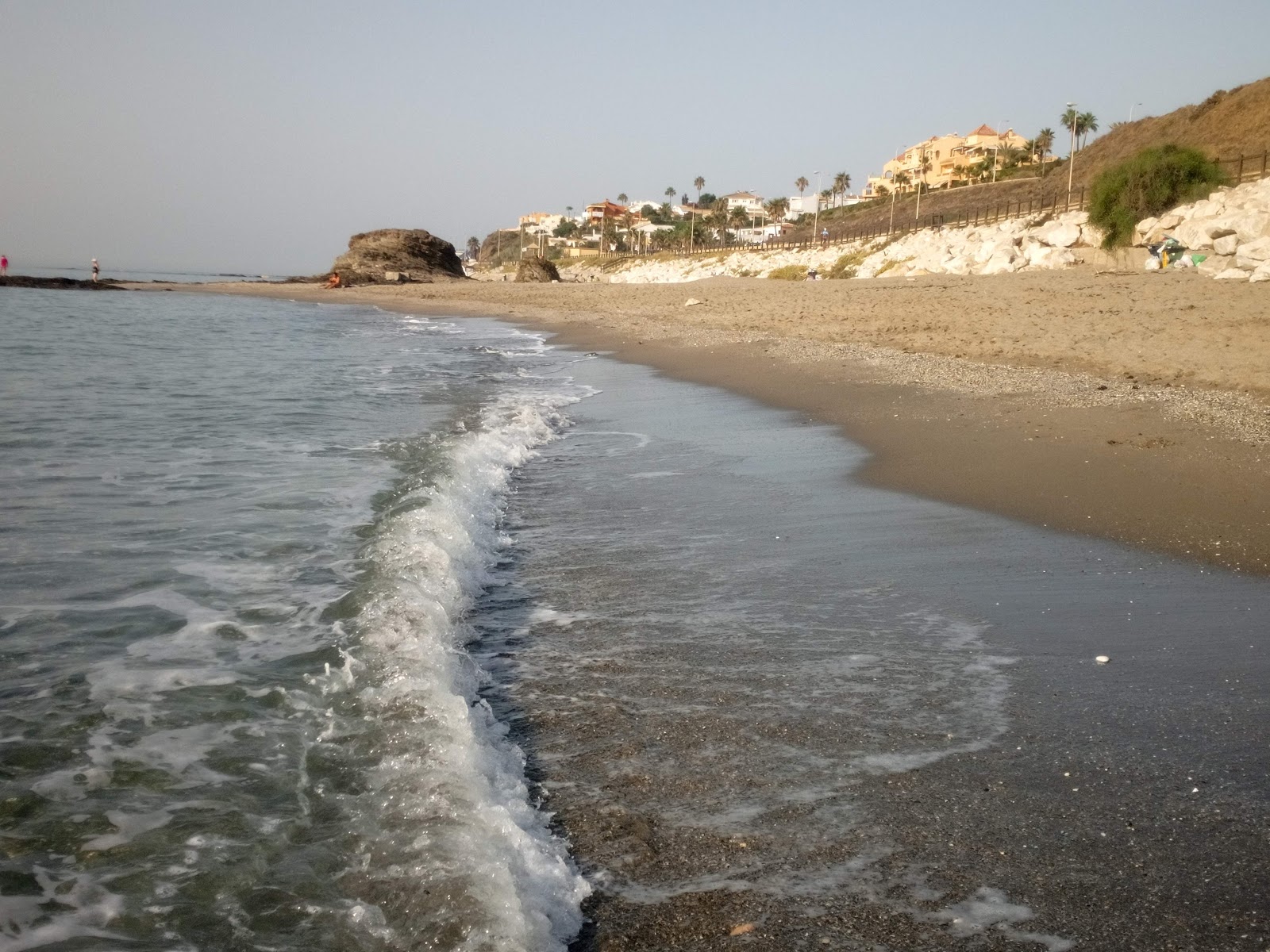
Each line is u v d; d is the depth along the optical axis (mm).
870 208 116062
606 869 3164
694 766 3855
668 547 6957
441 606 5469
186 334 30203
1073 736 4094
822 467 9586
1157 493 8055
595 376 18000
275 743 3920
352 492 8344
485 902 2877
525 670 4828
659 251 140125
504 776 3709
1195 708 4352
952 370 15609
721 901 3006
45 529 7105
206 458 9883
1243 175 42844
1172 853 3254
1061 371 14922
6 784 3598
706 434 11648
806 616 5574
